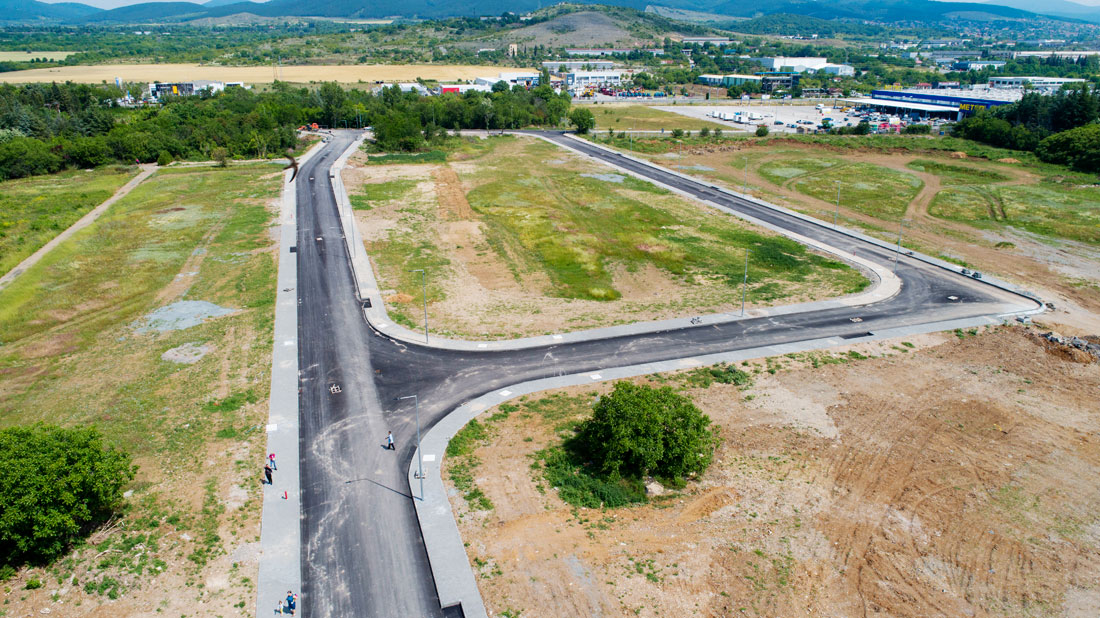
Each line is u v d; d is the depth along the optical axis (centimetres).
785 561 3750
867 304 7312
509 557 3744
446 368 5891
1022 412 5300
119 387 5562
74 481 3631
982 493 4356
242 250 8894
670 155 15562
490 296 7519
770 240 9444
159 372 5812
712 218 10475
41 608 3369
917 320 6919
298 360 6022
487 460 4625
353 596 3506
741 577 3625
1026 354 6228
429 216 10438
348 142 16738
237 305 7219
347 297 7412
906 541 3928
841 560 3772
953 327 6750
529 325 6750
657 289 7788
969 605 3478
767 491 4344
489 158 14950
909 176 13300
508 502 4197
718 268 8388
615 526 4019
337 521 4044
